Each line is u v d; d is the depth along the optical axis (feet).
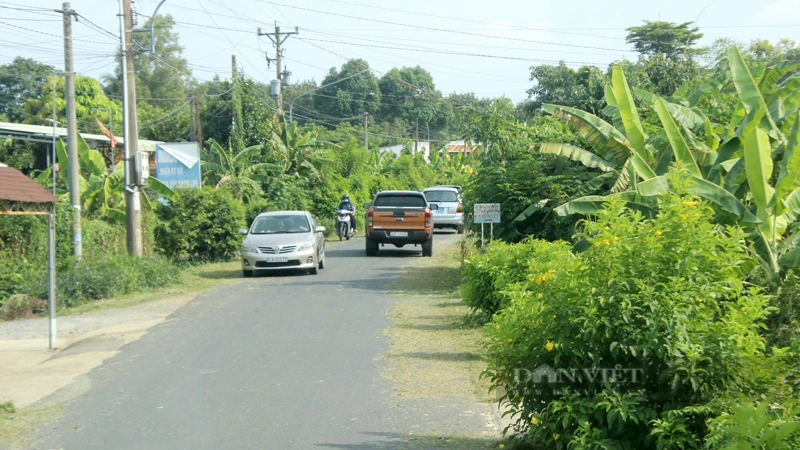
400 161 177.58
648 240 16.99
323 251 69.62
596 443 16.06
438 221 112.88
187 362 32.40
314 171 112.06
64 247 57.16
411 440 21.31
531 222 54.85
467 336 36.88
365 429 22.47
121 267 54.85
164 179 82.99
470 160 61.72
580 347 16.74
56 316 46.75
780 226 36.96
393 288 55.06
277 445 20.99
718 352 16.14
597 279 17.08
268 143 107.45
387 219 77.56
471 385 27.71
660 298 16.51
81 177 72.74
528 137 57.41
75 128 58.90
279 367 31.04
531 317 17.84
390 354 33.17
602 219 18.04
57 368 31.96
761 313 17.01
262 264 62.18
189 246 73.56
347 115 259.39
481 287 38.86
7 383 29.55
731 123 43.06
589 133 47.16
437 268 67.92
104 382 29.19
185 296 53.01
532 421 17.94
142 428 22.82
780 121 42.14
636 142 43.47
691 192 18.63
